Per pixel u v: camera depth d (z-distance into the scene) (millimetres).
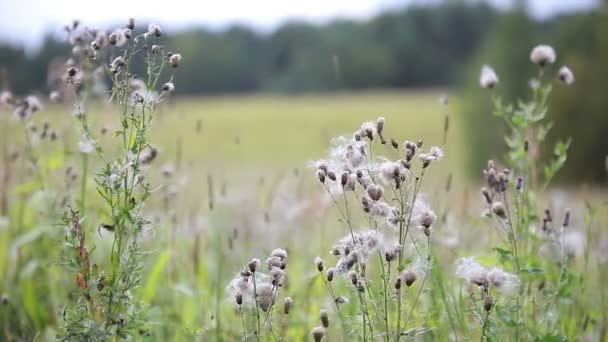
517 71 19062
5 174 4090
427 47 55531
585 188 3855
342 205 4543
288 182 4895
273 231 4336
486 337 2482
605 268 3527
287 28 49406
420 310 3033
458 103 20391
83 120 2629
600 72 18078
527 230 2914
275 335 2486
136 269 2457
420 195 2488
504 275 2305
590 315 3211
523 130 3594
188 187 4820
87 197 3600
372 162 2396
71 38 3260
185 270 4023
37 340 3287
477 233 3902
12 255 3875
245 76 45812
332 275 2354
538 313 3170
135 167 2465
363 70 53438
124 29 2496
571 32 19438
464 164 18844
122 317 2475
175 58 2479
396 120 28344
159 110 4211
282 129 27266
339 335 2734
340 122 29953
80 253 2498
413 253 2502
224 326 3281
